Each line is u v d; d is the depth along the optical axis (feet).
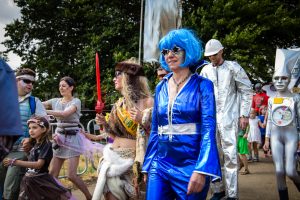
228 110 17.61
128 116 11.82
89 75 51.08
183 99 8.65
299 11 54.39
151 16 29.37
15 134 7.70
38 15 58.59
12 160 13.21
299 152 17.71
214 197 18.13
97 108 12.42
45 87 55.83
